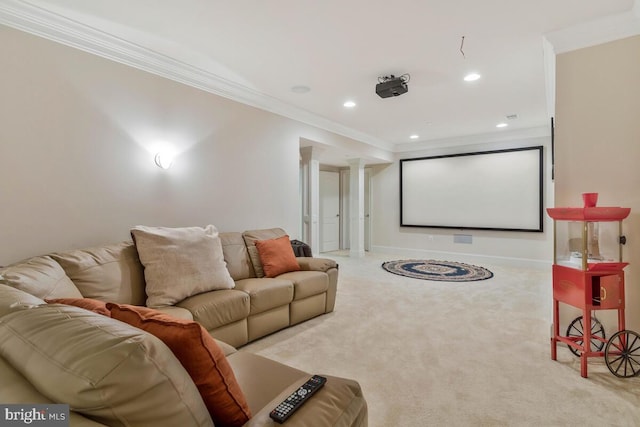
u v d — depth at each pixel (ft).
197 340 2.85
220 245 9.14
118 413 1.99
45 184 7.37
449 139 21.31
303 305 10.09
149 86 9.25
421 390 6.45
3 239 6.80
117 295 6.98
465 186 20.99
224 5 7.00
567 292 7.29
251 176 12.30
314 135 15.78
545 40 8.35
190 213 10.30
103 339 2.22
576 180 8.05
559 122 8.23
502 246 19.83
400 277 16.47
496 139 19.69
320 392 3.54
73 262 6.50
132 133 8.89
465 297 12.90
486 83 11.46
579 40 7.90
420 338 8.94
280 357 7.82
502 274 17.12
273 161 13.25
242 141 11.94
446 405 5.96
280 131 13.60
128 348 2.13
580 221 7.14
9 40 6.86
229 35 8.27
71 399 1.99
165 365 2.31
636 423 5.42
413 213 23.20
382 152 22.33
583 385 6.55
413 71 10.46
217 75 10.71
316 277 10.38
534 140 18.62
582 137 7.97
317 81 11.29
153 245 7.62
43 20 7.18
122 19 7.55
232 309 7.80
